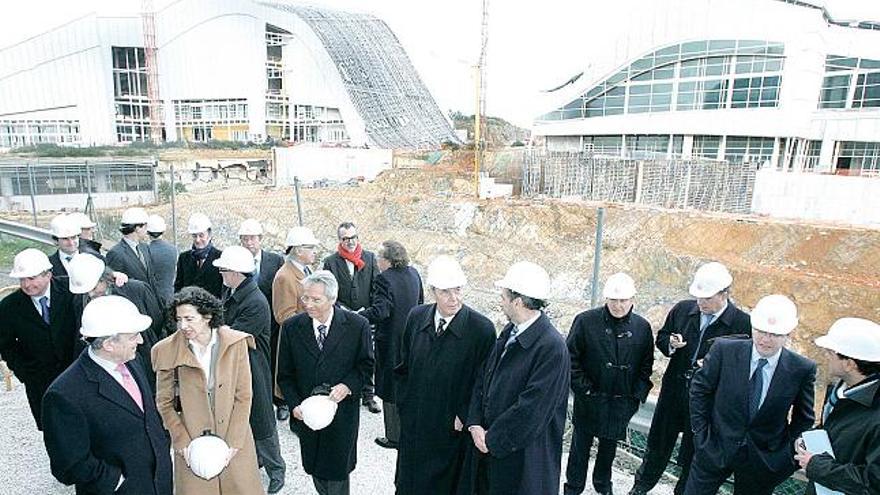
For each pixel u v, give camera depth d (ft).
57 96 203.31
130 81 209.97
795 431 10.40
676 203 88.02
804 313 55.72
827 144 107.76
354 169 132.98
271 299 17.33
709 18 113.80
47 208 73.82
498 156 126.21
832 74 108.37
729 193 84.28
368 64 237.04
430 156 146.10
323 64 212.64
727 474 10.85
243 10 201.87
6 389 18.78
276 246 76.02
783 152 108.27
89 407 8.73
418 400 11.55
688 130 119.03
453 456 11.63
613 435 12.84
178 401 10.31
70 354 12.98
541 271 10.32
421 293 16.29
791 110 104.78
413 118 248.32
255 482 10.90
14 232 29.30
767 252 63.72
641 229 70.44
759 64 108.78
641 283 62.85
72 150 152.87
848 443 8.42
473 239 79.66
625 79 132.16
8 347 12.76
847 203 73.26
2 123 205.77
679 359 13.12
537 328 10.26
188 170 121.60
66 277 13.34
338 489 12.17
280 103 215.72
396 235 84.84
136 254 18.97
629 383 12.81
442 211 86.48
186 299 9.94
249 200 89.35
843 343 8.45
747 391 10.46
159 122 212.84
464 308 11.60
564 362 10.08
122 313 8.85
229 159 134.62
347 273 17.81
